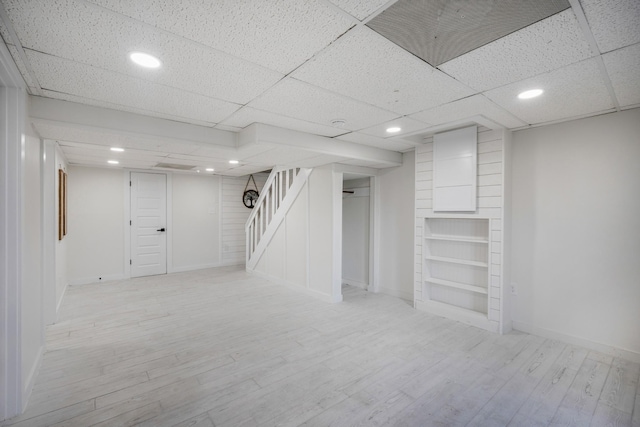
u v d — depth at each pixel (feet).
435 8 4.34
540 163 10.69
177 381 7.90
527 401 7.09
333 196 14.82
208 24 4.69
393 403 7.02
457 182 11.83
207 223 23.88
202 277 20.42
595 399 7.16
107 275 19.43
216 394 7.35
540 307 10.73
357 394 7.36
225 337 10.65
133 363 8.81
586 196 9.77
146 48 5.40
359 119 9.63
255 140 10.02
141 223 20.79
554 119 9.81
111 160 16.20
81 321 12.14
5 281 6.36
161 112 8.93
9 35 4.92
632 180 8.98
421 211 13.41
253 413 6.68
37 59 5.75
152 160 16.02
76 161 16.66
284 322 12.09
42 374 8.18
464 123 10.28
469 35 5.04
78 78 6.59
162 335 10.79
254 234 21.76
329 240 15.03
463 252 12.62
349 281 18.45
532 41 5.23
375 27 4.81
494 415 6.62
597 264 9.59
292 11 4.39
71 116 8.05
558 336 10.33
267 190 20.24
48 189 11.81
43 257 9.05
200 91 7.34
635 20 4.59
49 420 6.40
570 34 5.00
